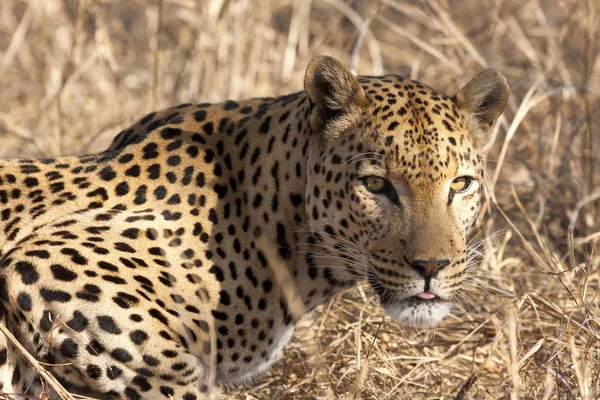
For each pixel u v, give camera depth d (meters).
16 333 8.89
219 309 9.29
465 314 11.70
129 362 8.79
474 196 9.27
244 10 17.62
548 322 11.42
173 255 9.16
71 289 8.69
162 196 9.33
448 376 10.93
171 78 18.83
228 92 17.20
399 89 9.31
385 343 11.10
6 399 8.52
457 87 16.31
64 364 8.70
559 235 14.28
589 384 9.03
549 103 16.86
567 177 14.71
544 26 18.91
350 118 9.10
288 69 17.75
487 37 18.92
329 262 9.55
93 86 18.08
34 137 16.31
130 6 22.33
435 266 8.77
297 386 10.50
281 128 9.51
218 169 9.46
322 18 21.28
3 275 8.77
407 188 8.92
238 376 9.72
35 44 19.61
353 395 9.15
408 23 20.67
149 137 9.63
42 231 9.05
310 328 10.85
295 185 9.40
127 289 8.83
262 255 9.40
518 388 8.99
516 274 12.76
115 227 9.12
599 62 17.59
